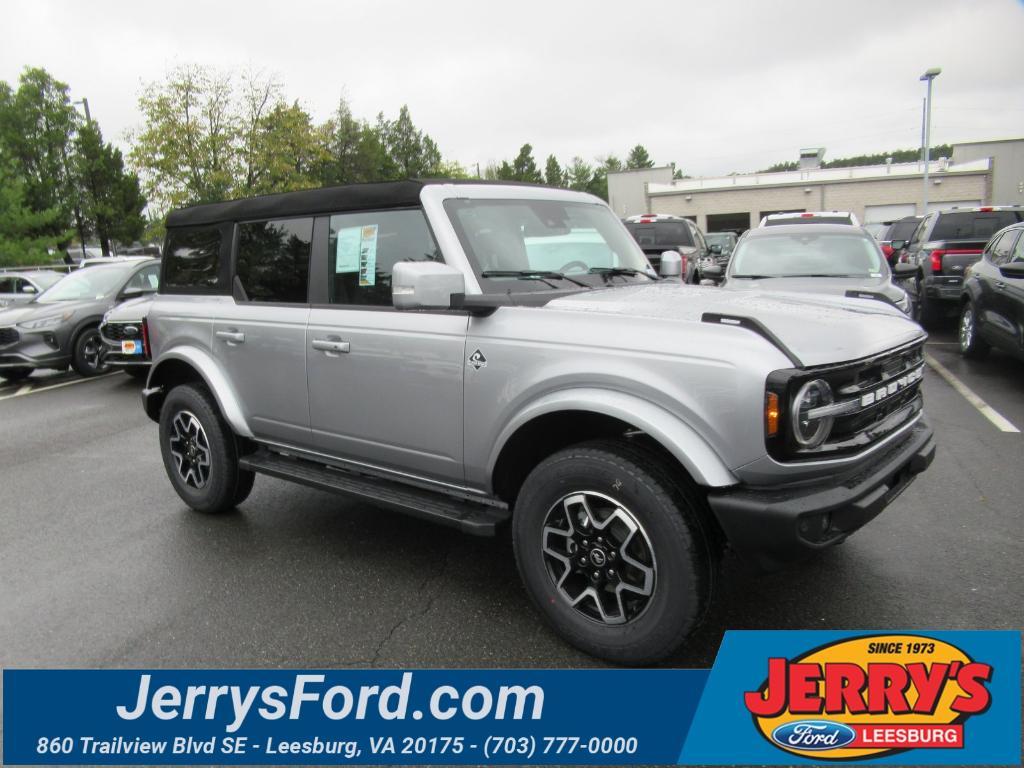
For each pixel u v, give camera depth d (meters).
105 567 4.15
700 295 3.48
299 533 4.54
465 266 3.35
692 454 2.65
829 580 3.61
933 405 6.99
